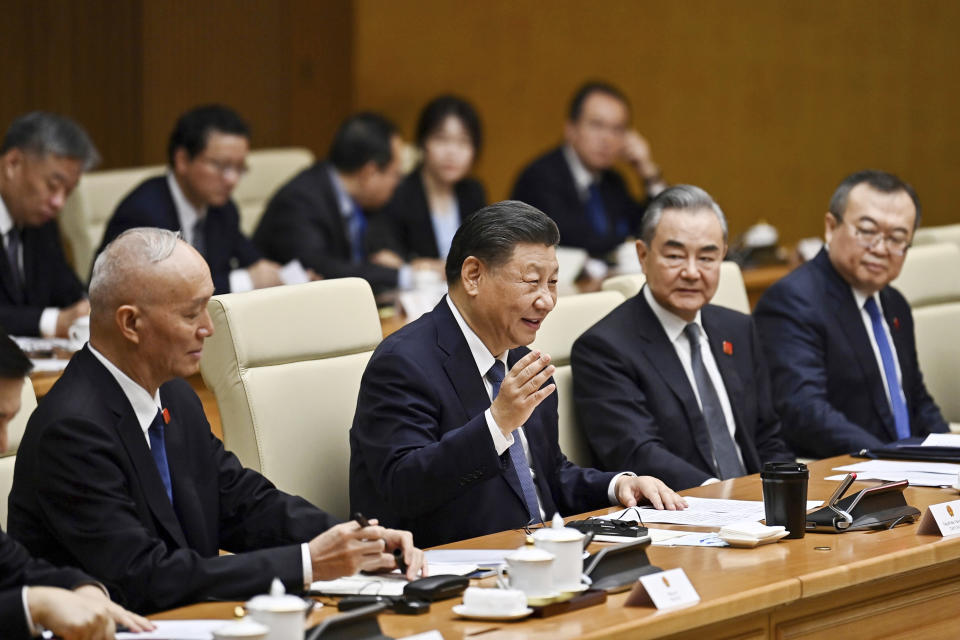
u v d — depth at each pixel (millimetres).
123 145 24469
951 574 8047
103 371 7691
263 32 25531
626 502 9164
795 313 12719
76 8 23906
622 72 27453
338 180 18109
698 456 10891
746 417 11297
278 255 17641
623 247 18844
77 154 13617
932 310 14641
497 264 8969
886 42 26797
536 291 8984
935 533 8047
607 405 10734
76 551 7332
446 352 9117
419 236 19234
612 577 6934
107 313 7652
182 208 16016
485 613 6449
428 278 16422
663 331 11102
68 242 20312
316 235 17578
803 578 7055
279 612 5910
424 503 8516
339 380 9922
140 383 7770
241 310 9531
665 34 27359
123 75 24406
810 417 12320
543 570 6574
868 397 12805
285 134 25922
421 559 7410
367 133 17969
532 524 8852
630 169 27125
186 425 8156
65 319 13281
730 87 27359
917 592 7863
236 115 15875
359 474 9148
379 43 26500
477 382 9141
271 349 9633
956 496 9172
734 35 27266
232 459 8492
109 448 7457
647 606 6621
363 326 10180
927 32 26625
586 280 17703
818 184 27312
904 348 13195
